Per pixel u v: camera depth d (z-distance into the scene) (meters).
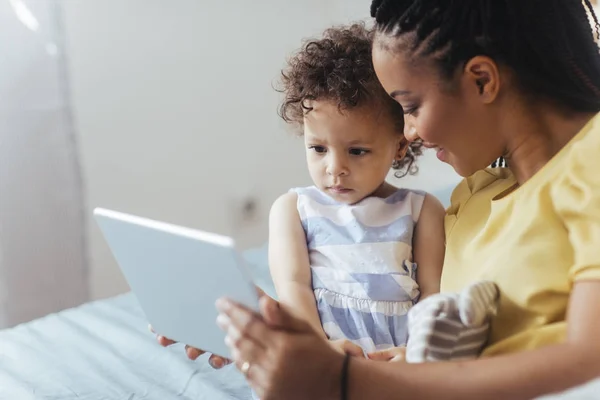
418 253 0.99
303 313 0.92
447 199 1.56
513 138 0.76
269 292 1.37
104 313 1.36
